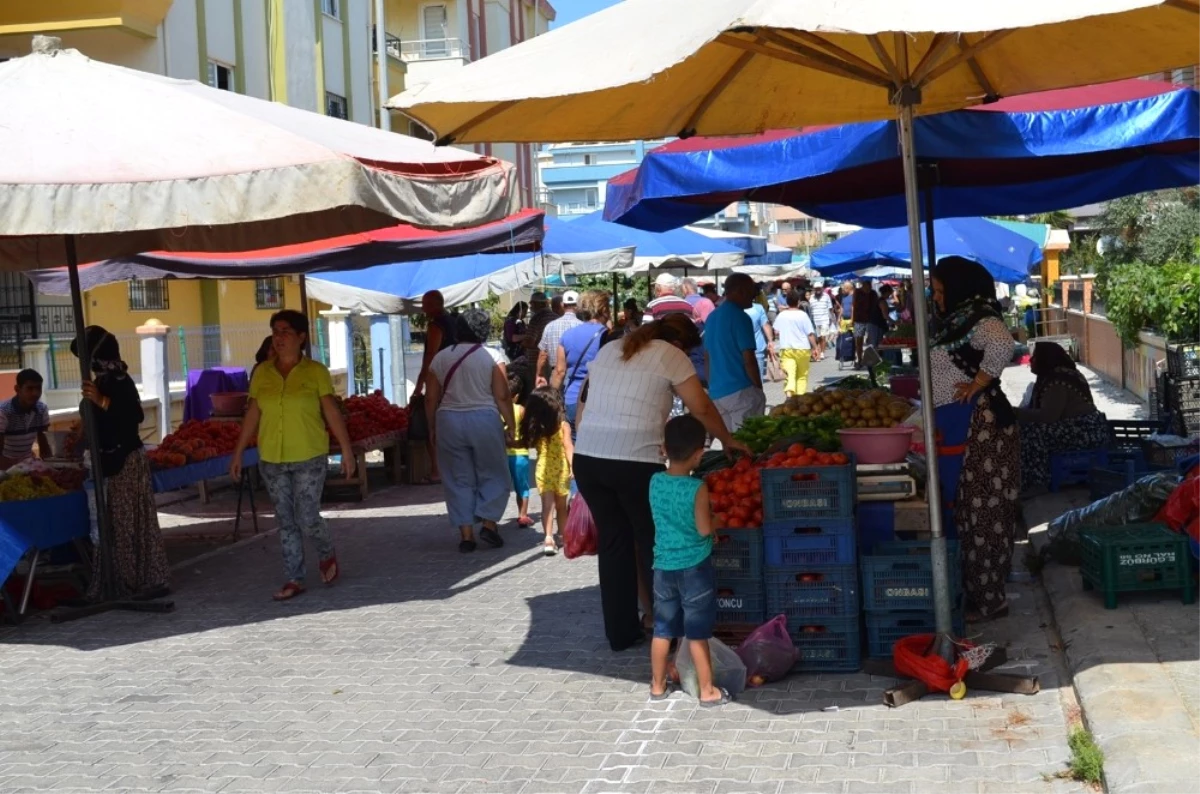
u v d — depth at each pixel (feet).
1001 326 22.86
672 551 19.77
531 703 20.66
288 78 95.04
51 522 29.22
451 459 34.88
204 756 19.02
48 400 56.85
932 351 23.36
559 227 52.65
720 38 18.45
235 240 36.35
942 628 19.93
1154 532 23.54
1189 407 36.32
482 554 34.42
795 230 357.20
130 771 18.56
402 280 52.29
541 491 33.68
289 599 30.04
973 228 42.19
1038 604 24.64
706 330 36.01
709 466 24.72
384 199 25.63
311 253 42.04
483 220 29.09
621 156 301.02
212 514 44.24
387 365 65.36
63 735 20.47
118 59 72.18
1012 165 31.04
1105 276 75.25
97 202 24.20
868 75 19.11
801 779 16.44
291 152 24.98
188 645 26.09
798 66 23.36
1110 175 31.45
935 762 16.72
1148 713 16.98
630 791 16.46
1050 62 23.56
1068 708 18.58
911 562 20.93
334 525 40.68
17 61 27.27
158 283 82.02
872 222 37.70
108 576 29.91
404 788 17.19
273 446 30.17
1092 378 76.43
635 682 21.47
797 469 20.99
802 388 70.69
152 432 53.83
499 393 35.04
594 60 16.74
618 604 23.39
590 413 23.16
